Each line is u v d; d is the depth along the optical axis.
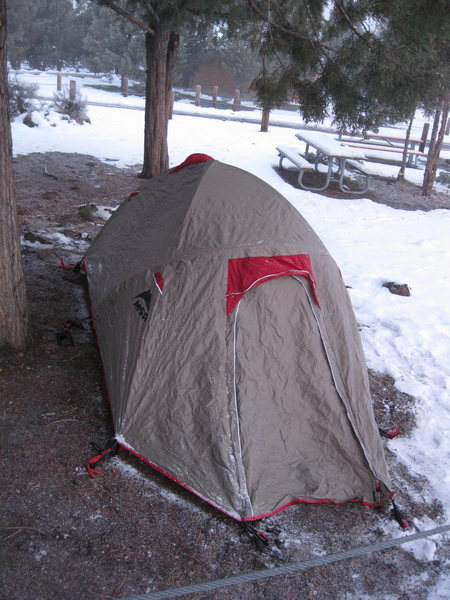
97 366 4.57
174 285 3.77
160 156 11.12
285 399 3.57
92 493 3.29
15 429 3.73
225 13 7.84
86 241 7.36
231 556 3.00
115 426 3.59
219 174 4.48
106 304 4.39
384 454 3.82
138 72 34.78
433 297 6.81
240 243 3.83
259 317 3.62
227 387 3.48
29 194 9.13
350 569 3.02
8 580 2.71
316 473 3.49
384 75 5.11
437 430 4.31
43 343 4.77
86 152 13.09
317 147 12.05
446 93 5.43
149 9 9.52
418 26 4.88
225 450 3.35
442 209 11.50
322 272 3.90
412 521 3.39
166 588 2.77
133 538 3.04
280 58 6.11
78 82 32.59
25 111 16.09
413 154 16.09
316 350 3.66
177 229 4.05
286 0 5.88
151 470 3.53
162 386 3.56
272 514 3.26
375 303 6.44
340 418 3.58
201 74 35.97
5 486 3.25
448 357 5.40
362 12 5.02
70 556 2.88
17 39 33.09
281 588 2.86
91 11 37.91
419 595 2.89
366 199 11.48
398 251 8.50
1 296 4.29
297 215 4.26
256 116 25.52
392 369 5.10
